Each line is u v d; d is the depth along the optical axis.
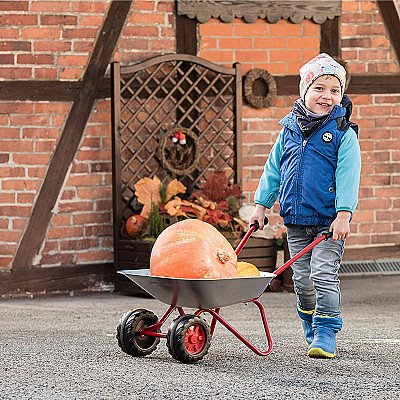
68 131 10.30
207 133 10.88
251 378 5.54
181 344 5.91
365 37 11.44
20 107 10.15
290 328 7.75
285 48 11.15
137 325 6.22
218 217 10.17
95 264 10.45
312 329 6.54
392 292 10.23
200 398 5.05
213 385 5.35
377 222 11.55
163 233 6.05
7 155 10.13
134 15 10.59
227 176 11.07
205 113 10.76
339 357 6.25
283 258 10.41
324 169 6.24
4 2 10.09
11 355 6.43
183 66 10.74
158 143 10.60
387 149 11.55
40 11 10.20
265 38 11.09
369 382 5.45
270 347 6.22
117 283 10.30
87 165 10.40
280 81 11.13
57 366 5.99
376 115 11.51
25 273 10.13
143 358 6.21
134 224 10.11
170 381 5.46
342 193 6.13
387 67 11.52
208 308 5.97
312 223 6.26
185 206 10.18
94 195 10.44
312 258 6.26
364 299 9.71
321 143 6.25
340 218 6.09
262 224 6.54
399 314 8.70
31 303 9.66
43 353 6.50
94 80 10.40
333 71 6.28
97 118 10.42
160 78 10.66
